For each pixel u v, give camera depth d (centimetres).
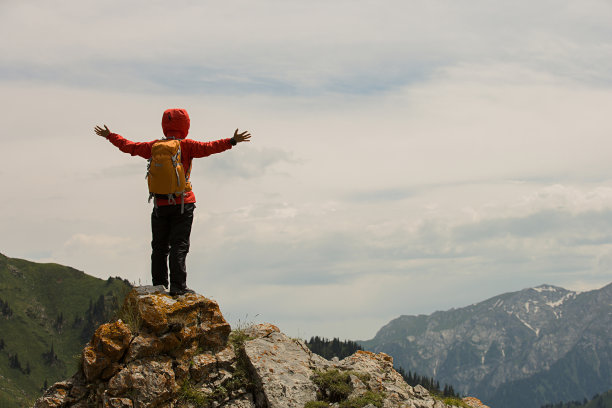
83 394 1209
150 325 1250
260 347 1392
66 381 1227
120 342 1223
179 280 1333
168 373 1224
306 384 1332
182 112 1353
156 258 1384
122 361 1226
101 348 1214
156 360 1239
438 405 1491
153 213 1359
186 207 1333
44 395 1213
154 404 1193
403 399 1419
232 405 1277
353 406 1295
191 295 1330
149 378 1205
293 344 1488
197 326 1317
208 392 1270
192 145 1322
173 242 1338
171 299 1303
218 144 1319
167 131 1354
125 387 1191
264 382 1295
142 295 1305
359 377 1420
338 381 1362
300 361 1420
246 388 1314
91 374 1207
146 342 1233
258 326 1541
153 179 1291
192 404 1243
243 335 1475
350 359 1578
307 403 1286
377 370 1536
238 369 1335
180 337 1273
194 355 1302
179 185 1298
